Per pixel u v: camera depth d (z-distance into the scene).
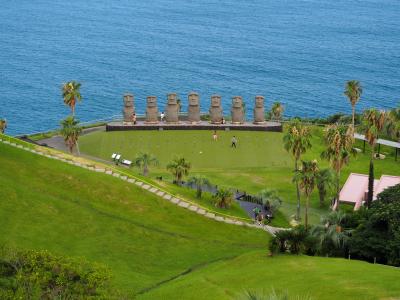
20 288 56.88
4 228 89.88
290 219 121.69
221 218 113.38
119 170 126.69
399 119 169.12
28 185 107.31
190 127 174.00
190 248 98.12
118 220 102.38
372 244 90.31
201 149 161.88
